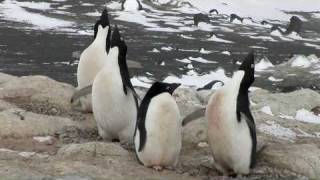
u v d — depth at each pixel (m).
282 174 18.02
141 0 131.38
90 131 21.77
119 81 19.06
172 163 17.64
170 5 131.12
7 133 19.98
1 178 14.66
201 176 17.22
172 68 64.94
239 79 16.77
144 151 17.19
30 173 15.17
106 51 22.47
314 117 28.42
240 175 17.48
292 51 85.56
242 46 86.81
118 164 17.17
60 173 15.53
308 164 18.36
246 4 154.50
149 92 17.47
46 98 25.44
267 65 72.00
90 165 16.45
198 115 17.94
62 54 67.88
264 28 113.06
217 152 17.31
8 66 59.75
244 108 16.89
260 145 20.48
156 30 96.50
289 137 23.25
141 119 17.33
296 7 161.88
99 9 114.69
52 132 20.91
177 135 17.28
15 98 25.77
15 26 88.38
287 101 30.30
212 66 67.88
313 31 115.81
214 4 143.50
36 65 61.12
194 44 84.62
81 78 22.84
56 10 109.19
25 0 118.06
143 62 67.38
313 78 64.81
